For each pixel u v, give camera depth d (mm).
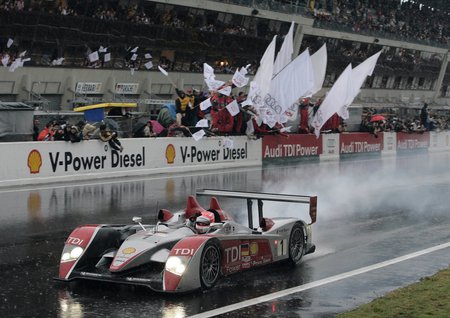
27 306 10297
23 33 43250
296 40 65688
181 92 33656
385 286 12039
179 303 10539
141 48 51312
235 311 10195
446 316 9461
